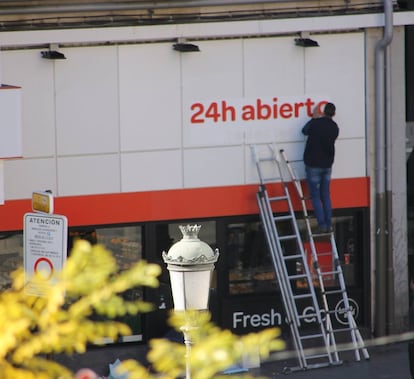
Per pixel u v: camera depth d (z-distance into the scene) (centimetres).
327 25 4228
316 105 4306
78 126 4066
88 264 1619
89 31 3988
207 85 4184
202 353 1586
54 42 3969
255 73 4228
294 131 4284
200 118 4188
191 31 4094
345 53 4319
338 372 4112
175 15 4078
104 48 4062
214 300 4266
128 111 4109
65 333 1570
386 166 4378
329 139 4197
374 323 4425
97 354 4094
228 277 4272
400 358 4278
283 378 4025
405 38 4412
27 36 3931
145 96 4122
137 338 4153
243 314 4294
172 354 1622
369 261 4412
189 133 4181
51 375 1582
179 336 4153
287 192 4219
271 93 4253
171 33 4072
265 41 4228
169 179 4172
